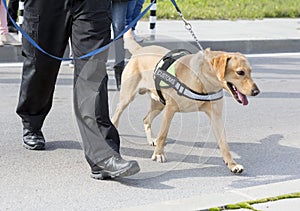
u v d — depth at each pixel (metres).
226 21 24.86
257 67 18.67
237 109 13.89
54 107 13.57
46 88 10.12
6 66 17.64
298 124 12.95
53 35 9.55
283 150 11.16
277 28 23.91
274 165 10.34
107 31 9.12
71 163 10.07
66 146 10.91
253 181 9.57
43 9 9.39
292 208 8.11
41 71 9.88
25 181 9.30
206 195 8.73
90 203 8.57
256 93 9.23
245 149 11.14
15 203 8.52
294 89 16.03
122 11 15.20
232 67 9.32
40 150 10.62
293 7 27.50
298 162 10.54
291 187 8.87
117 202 8.62
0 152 10.53
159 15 24.39
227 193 8.57
